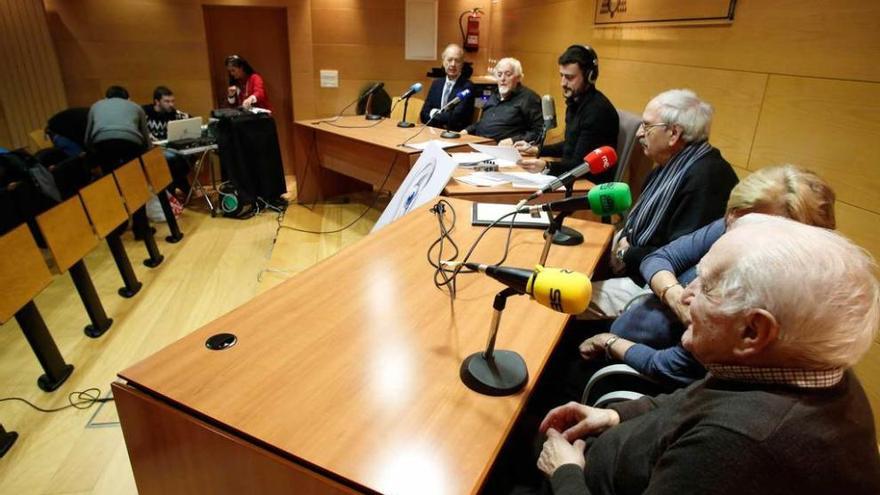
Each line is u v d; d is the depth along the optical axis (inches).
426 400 40.0
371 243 70.4
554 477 39.5
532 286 36.9
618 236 83.6
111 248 118.0
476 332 49.4
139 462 42.7
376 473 33.5
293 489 35.4
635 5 122.0
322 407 39.1
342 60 223.3
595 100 107.6
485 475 33.9
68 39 193.6
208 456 38.7
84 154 140.6
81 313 114.0
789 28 78.0
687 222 67.7
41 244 122.4
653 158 73.7
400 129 156.6
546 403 60.4
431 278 60.2
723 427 26.7
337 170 174.2
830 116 71.6
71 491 69.5
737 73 89.7
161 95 186.9
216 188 199.0
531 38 188.1
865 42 65.9
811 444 25.2
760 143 85.0
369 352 45.9
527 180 101.5
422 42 226.4
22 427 80.3
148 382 41.1
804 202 49.4
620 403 47.3
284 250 148.2
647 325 61.2
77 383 90.7
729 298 27.8
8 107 185.9
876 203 65.3
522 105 148.3
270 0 209.3
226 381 41.7
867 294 26.0
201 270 135.8
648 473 34.4
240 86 206.1
